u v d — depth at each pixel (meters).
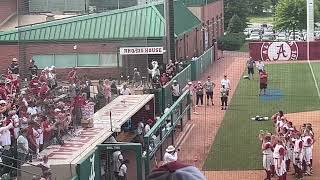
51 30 32.62
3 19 40.62
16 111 19.55
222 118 32.69
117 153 19.48
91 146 18.64
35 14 31.67
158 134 23.55
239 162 23.73
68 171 16.72
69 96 21.75
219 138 28.02
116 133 23.00
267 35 73.75
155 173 3.76
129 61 35.53
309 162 21.80
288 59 43.97
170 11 39.78
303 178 21.55
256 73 48.28
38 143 17.72
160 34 37.78
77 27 34.62
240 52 64.88
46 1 32.81
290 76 46.88
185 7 52.41
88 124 21.17
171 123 26.25
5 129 17.41
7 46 36.12
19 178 16.80
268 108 34.78
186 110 31.38
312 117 31.61
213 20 64.25
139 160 19.12
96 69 34.56
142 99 27.75
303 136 21.83
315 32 67.31
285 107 34.94
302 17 71.12
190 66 43.69
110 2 39.28
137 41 36.78
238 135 28.42
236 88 42.38
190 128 30.41
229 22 75.75
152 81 32.22
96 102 25.30
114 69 34.84
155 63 34.59
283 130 22.56
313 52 43.19
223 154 24.95
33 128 17.48
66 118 19.59
